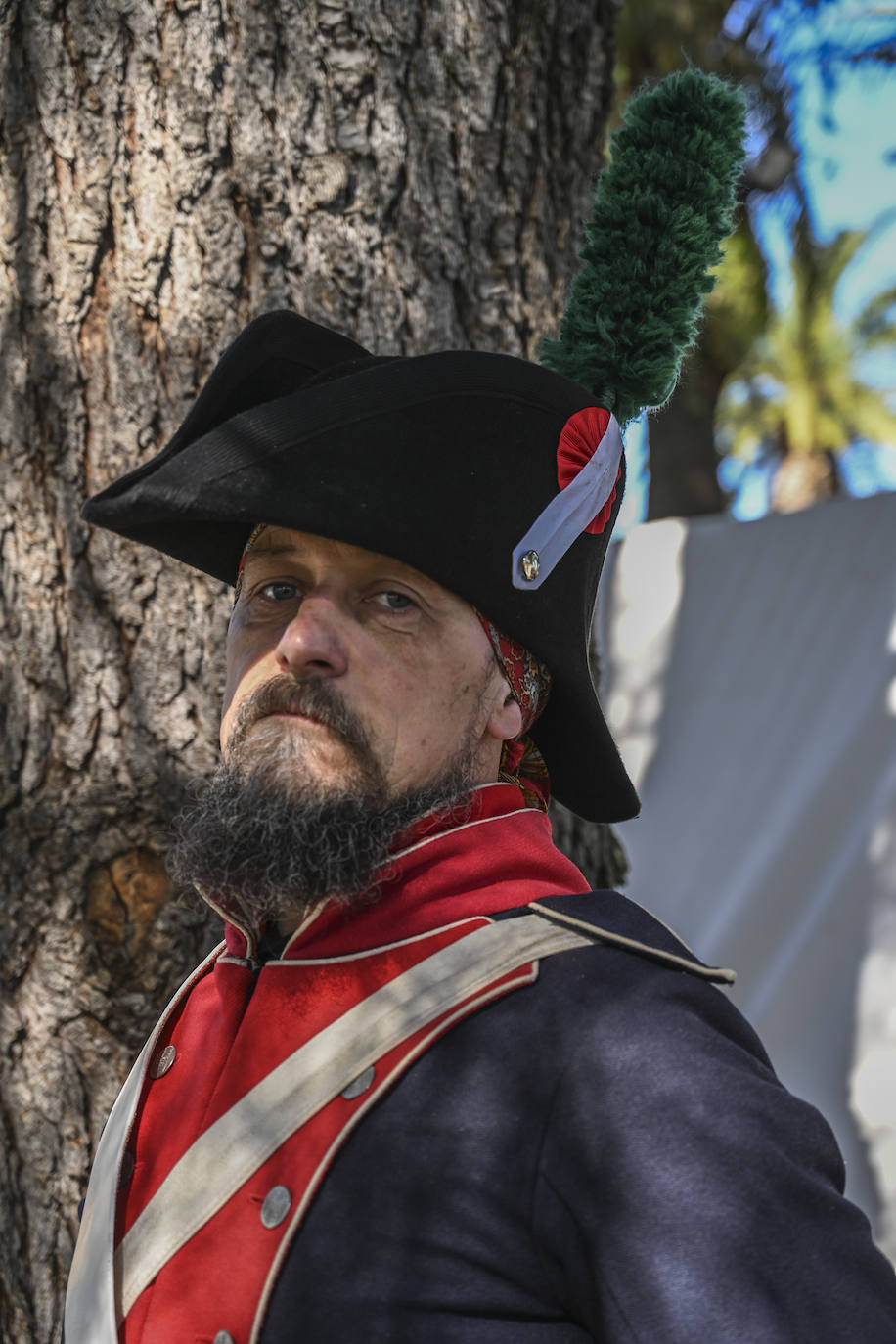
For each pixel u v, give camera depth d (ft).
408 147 5.96
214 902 4.11
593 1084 3.35
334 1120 3.54
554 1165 3.31
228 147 5.78
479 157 6.14
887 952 9.73
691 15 19.83
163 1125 4.03
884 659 10.39
